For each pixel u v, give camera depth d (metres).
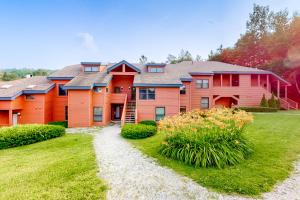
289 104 23.95
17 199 4.41
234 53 37.97
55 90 19.95
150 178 5.70
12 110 16.61
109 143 10.52
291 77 29.67
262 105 21.39
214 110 8.95
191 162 6.57
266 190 4.82
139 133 11.59
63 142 10.92
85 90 17.31
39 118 18.00
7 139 10.38
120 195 4.71
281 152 7.48
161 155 7.75
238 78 22.80
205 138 6.87
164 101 17.97
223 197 4.57
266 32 37.03
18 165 7.07
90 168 6.49
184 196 4.65
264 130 11.19
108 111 19.44
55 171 6.18
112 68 20.22
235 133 7.50
